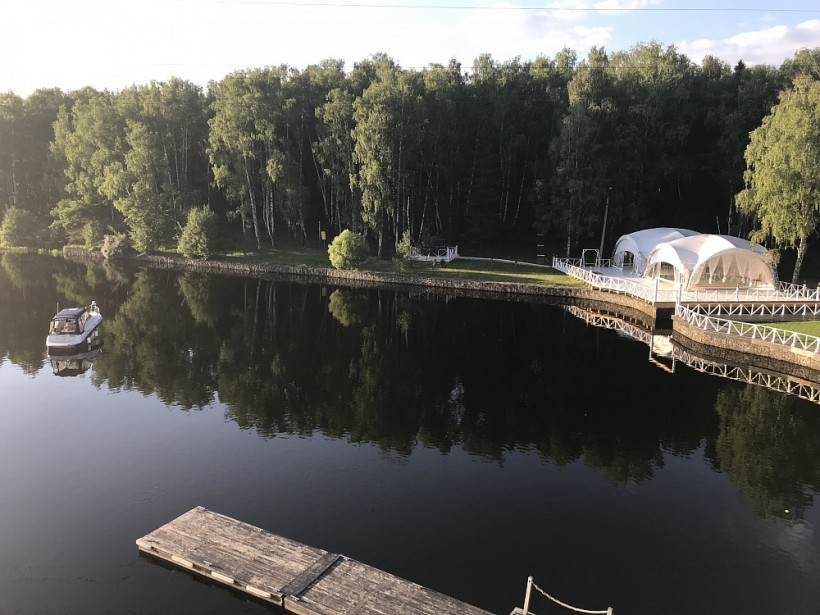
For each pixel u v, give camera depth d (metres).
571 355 30.00
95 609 11.22
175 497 15.52
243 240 68.81
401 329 35.38
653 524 14.41
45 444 18.75
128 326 35.03
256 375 26.08
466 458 18.05
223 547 12.75
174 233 70.62
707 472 17.25
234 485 16.19
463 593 11.81
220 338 32.56
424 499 15.51
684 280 41.19
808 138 37.59
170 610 11.20
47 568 12.49
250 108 60.94
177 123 71.88
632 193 57.62
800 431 20.25
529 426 20.69
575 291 46.31
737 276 42.53
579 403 23.02
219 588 11.84
